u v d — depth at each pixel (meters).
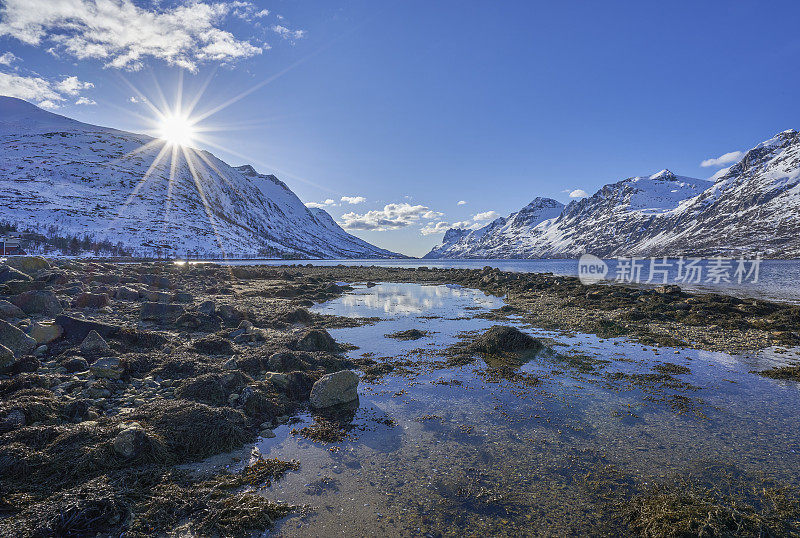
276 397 11.45
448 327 23.56
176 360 13.05
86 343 13.32
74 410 9.12
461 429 9.95
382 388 12.92
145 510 6.55
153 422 8.85
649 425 10.21
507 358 16.47
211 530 6.20
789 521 6.55
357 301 37.25
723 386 13.20
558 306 31.55
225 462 8.23
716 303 27.98
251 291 38.97
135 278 34.94
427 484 7.54
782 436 9.62
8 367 11.00
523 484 7.57
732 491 7.39
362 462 8.33
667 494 7.21
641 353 17.36
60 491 6.73
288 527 6.32
